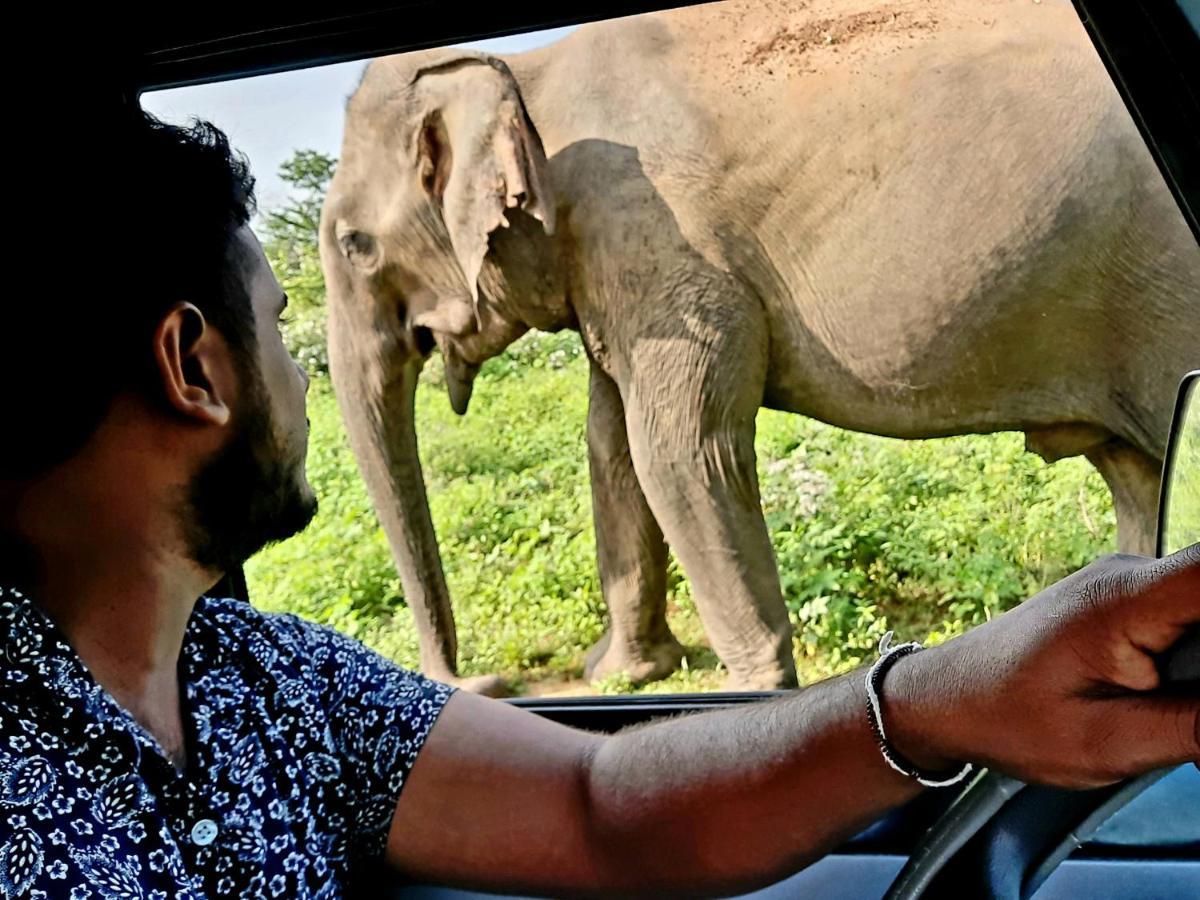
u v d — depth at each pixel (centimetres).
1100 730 77
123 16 175
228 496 97
